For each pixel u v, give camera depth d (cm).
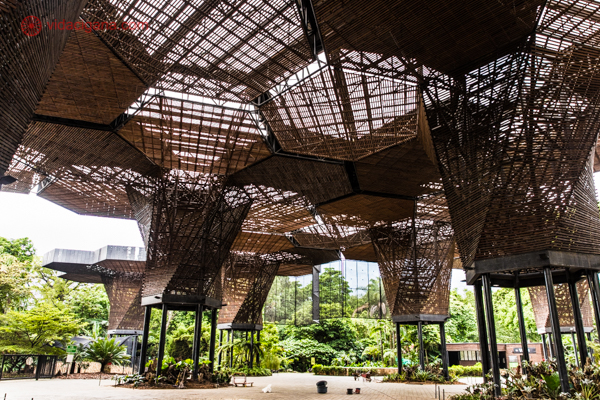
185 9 1253
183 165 2241
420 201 2645
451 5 1134
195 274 2267
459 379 2998
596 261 1352
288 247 3750
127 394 1706
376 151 1986
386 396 1783
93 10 1216
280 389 2150
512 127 1337
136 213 2495
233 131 1962
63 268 3762
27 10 661
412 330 4675
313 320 4828
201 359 2731
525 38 1231
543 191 1317
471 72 1380
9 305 3809
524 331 1666
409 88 1634
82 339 4547
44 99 1634
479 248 1418
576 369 1380
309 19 1306
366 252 3938
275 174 2322
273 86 1622
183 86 1645
